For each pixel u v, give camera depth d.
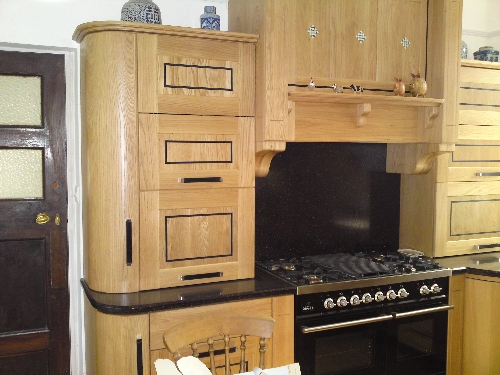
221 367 2.14
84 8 2.41
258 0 2.29
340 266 2.57
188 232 2.23
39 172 2.51
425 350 2.58
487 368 2.61
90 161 2.12
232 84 2.26
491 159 2.99
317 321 2.29
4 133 2.42
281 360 2.23
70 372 2.61
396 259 2.81
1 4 2.27
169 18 2.55
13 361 2.51
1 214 2.44
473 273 2.62
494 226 3.04
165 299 2.05
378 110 2.61
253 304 2.17
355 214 3.00
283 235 2.82
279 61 2.26
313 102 2.45
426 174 2.91
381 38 2.59
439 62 2.65
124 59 2.06
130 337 1.99
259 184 2.75
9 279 2.48
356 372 2.39
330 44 2.47
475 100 2.89
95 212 2.13
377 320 2.35
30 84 2.46
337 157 2.93
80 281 2.45
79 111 2.48
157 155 2.14
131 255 2.13
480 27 3.29
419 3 2.66
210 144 2.24
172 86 2.14
